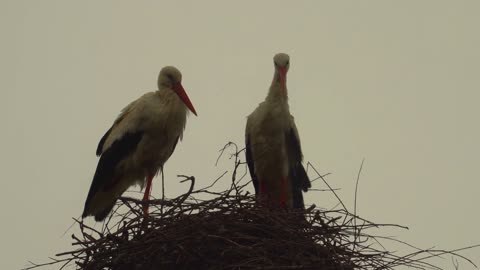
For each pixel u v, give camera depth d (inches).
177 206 486.0
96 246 481.1
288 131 634.2
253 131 634.8
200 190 490.6
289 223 492.1
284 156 631.8
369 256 468.8
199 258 470.6
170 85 634.2
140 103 627.5
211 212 484.4
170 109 624.7
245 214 491.5
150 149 624.1
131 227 482.0
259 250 469.7
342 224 484.7
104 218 627.5
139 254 473.7
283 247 476.7
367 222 479.2
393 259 464.4
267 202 505.7
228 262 471.2
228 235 479.2
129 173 629.6
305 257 474.0
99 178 619.2
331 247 476.4
